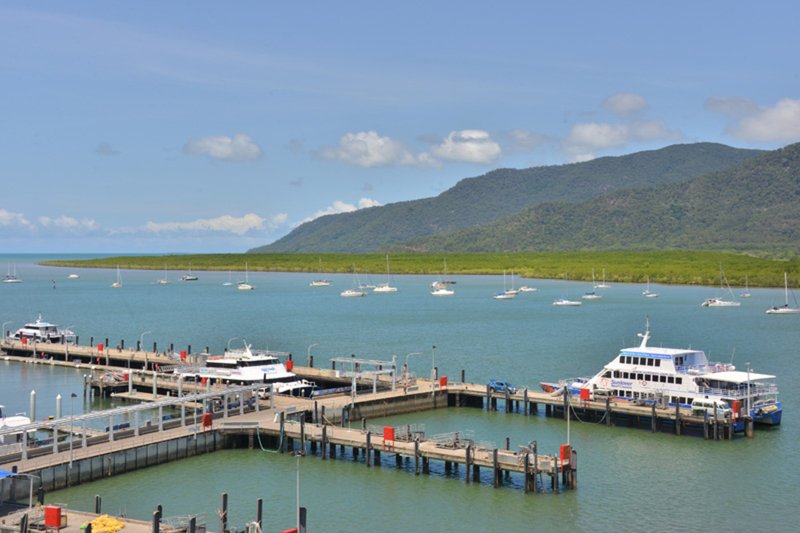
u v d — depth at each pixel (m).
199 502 68.56
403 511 66.75
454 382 116.69
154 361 130.62
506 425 94.94
